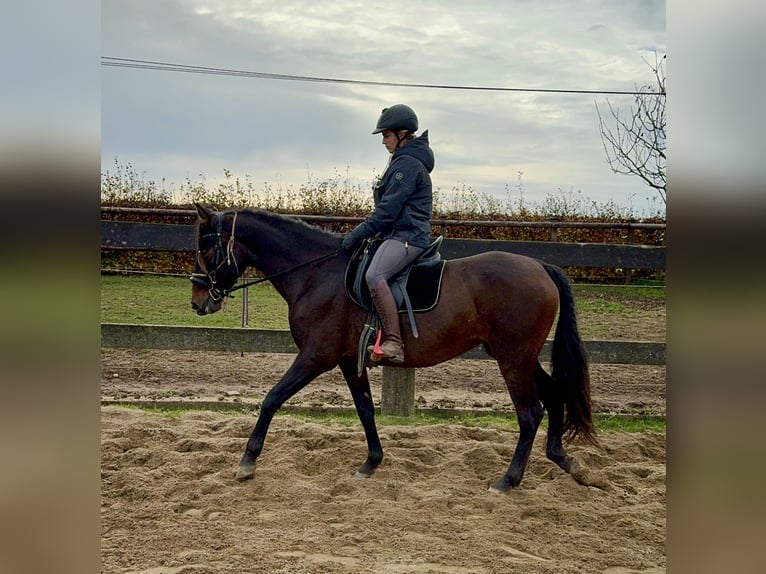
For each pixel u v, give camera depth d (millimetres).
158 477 4566
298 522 3961
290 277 4750
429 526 3914
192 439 5305
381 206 4375
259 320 9984
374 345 4418
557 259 7137
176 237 7328
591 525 4047
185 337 6379
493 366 8383
